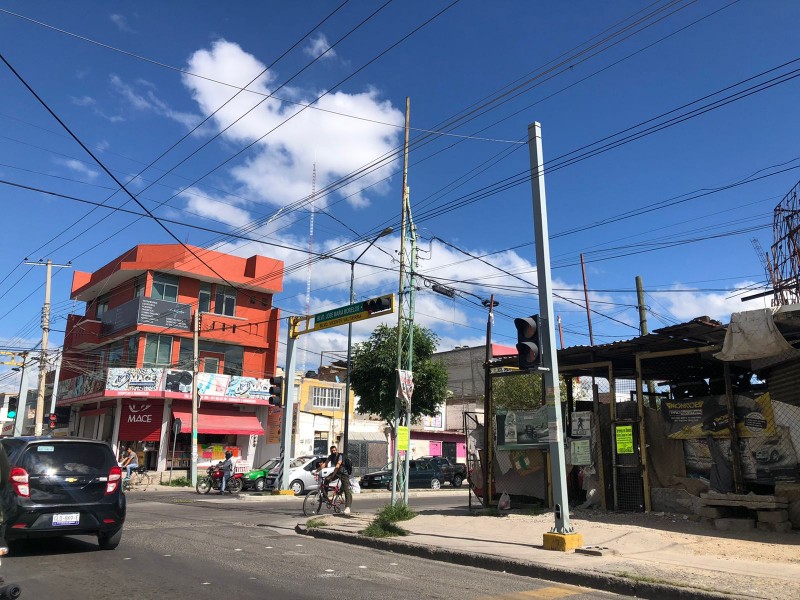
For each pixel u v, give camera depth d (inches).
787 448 421.4
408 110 697.6
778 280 470.3
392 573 308.0
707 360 530.9
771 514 390.3
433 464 1217.4
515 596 259.3
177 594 251.0
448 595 259.4
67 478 335.9
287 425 872.3
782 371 452.8
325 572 306.5
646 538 378.3
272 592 258.1
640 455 494.0
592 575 281.4
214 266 1392.7
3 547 252.7
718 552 336.8
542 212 390.6
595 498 528.7
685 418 481.4
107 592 253.3
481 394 1790.1
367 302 708.7
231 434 1368.1
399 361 603.8
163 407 1268.5
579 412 550.3
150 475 1179.9
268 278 1448.1
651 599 258.1
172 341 1331.2
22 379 1347.2
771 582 258.5
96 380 1300.4
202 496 883.4
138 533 434.3
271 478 1014.4
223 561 329.4
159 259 1343.5
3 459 311.7
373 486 1146.0
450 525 462.9
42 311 1207.6
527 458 561.3
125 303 1343.5
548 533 355.9
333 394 1531.7
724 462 452.8
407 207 674.2
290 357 870.4
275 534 455.5
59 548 361.7
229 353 1409.9
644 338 483.2
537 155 398.3
